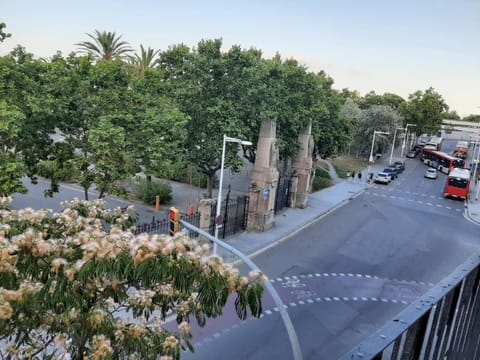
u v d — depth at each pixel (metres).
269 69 24.58
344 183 44.09
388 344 2.11
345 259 22.03
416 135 77.31
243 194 34.19
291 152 30.67
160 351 5.59
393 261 22.28
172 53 27.89
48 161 22.23
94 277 4.73
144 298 5.72
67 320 4.73
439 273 21.00
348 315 15.87
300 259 21.52
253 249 22.17
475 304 3.29
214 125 24.47
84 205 7.14
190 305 6.15
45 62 19.66
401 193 41.56
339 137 37.47
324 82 36.50
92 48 38.97
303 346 13.53
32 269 4.76
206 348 13.02
